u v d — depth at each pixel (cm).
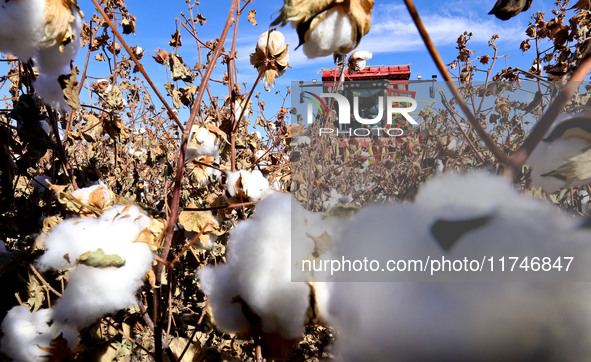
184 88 221
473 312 47
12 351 110
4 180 159
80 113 252
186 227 127
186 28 230
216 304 68
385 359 48
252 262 60
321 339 123
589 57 48
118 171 275
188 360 151
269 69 156
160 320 111
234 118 182
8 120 175
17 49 88
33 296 134
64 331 116
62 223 88
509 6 69
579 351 45
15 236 163
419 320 47
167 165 237
